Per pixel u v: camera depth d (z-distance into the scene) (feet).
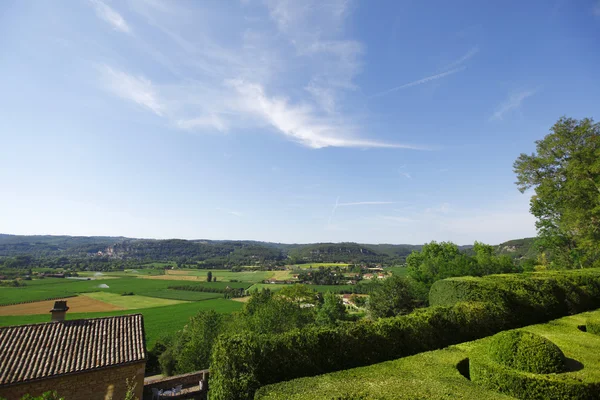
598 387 24.20
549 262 124.47
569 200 90.07
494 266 109.81
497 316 48.11
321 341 35.99
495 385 27.48
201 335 108.99
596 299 61.21
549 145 94.22
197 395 56.65
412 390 25.12
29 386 42.55
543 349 27.09
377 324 40.27
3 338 48.37
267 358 32.96
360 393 24.57
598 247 85.46
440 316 44.24
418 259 135.74
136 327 57.72
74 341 51.11
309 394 24.94
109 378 47.91
